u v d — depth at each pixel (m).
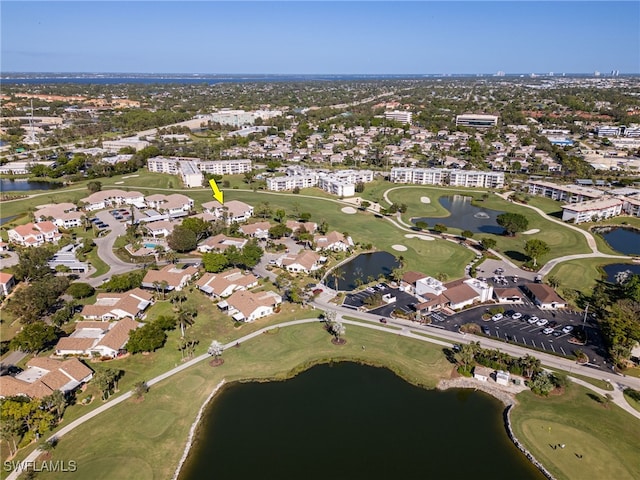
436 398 104.75
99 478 81.31
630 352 113.50
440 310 139.62
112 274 162.75
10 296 144.75
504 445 91.50
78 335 121.12
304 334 127.56
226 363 114.81
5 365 111.12
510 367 111.44
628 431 93.06
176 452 87.94
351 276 165.12
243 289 149.75
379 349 121.19
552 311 140.00
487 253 187.38
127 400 100.69
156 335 117.25
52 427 92.25
